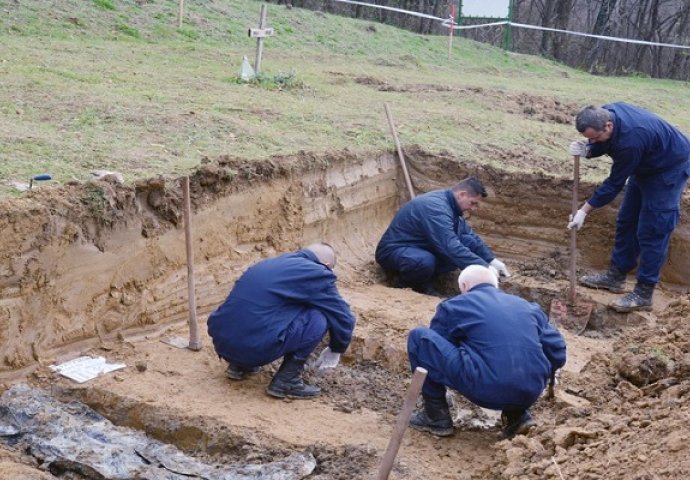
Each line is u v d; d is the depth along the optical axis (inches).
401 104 483.8
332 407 236.7
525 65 831.7
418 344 219.6
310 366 261.1
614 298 349.1
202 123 358.3
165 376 241.3
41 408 212.7
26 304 230.1
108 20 592.4
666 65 1211.9
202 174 287.0
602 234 378.3
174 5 670.5
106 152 295.3
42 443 202.2
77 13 581.3
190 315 257.3
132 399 224.4
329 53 679.7
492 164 393.7
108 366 241.1
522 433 219.5
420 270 342.0
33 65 421.4
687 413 197.2
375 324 292.5
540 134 455.2
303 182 335.3
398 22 1111.6
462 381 213.0
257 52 482.3
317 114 419.8
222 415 221.3
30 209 229.1
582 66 1195.9
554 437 203.3
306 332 233.5
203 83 452.4
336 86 514.3
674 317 324.5
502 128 456.8
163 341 263.3
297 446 210.4
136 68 467.8
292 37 698.8
